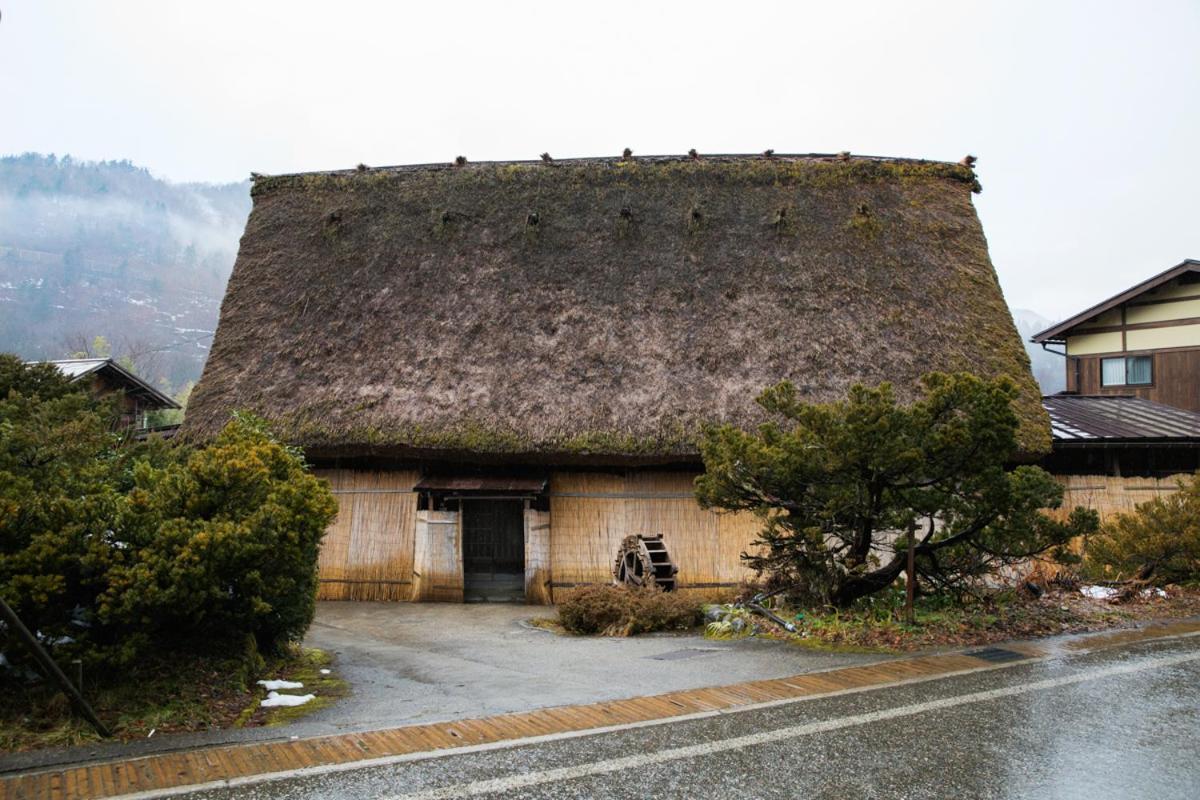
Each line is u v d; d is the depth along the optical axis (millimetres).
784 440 8531
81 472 6828
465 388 14008
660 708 5859
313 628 11102
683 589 13570
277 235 17484
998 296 15836
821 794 4266
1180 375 21875
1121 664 6992
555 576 13953
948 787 4344
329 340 15156
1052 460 14938
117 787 4375
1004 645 7848
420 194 17703
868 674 6781
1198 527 10875
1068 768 4598
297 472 7898
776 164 17609
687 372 13930
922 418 8094
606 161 18031
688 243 16188
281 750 5004
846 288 15266
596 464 13922
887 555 12750
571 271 15781
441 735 5285
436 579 14164
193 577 5949
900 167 17812
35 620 5703
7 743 5047
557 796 4258
